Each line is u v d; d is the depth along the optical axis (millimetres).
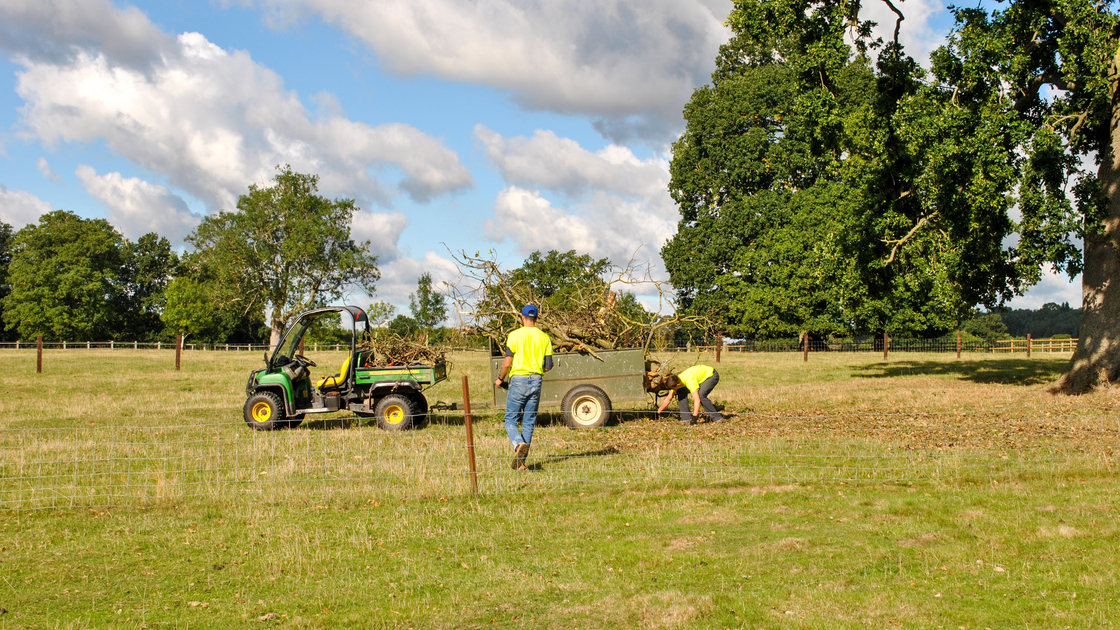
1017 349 40250
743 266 40844
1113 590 4562
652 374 12359
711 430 11172
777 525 6215
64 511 6949
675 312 13492
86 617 4508
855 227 17750
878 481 7680
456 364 28312
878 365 28328
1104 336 15570
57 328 64750
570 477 7902
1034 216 14664
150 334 76438
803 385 20328
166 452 9938
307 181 55281
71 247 67625
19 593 4914
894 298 18516
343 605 4684
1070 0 14750
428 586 4969
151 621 4453
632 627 4250
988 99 15273
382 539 6004
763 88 39062
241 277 53500
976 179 14312
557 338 12562
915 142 15094
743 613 4391
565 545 5793
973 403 14812
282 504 7109
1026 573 4930
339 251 55000
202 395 18359
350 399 12250
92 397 17891
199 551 5777
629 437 10555
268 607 4664
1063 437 9875
